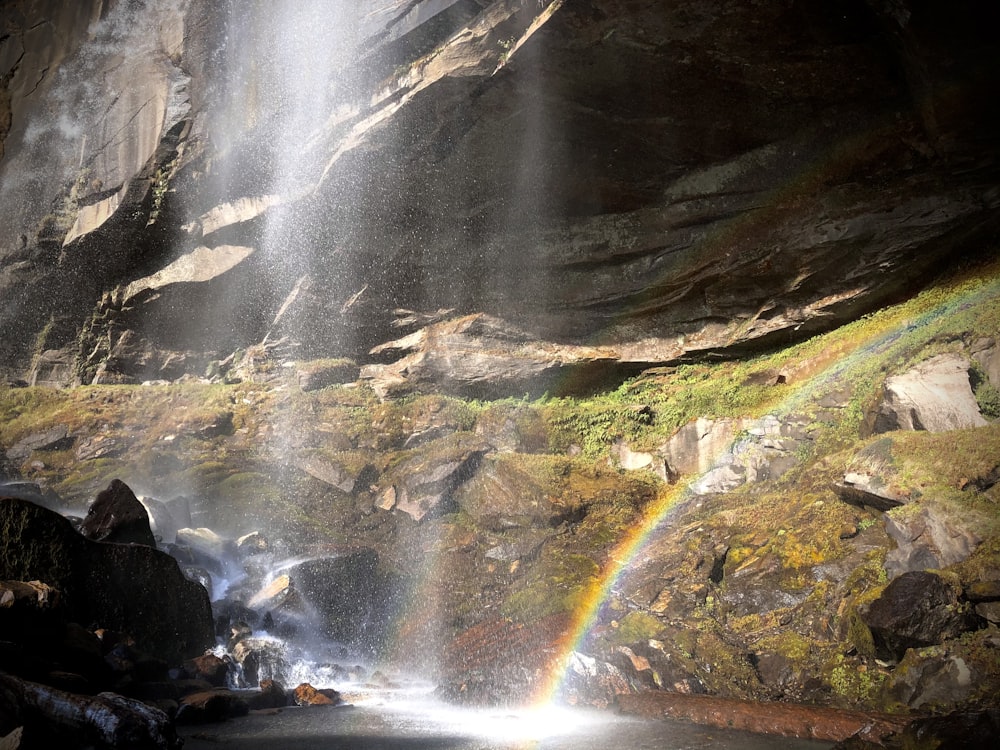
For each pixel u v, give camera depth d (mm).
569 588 11070
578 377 16719
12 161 21625
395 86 14703
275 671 9828
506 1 13031
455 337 17297
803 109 13711
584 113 14172
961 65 11812
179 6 19000
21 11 22359
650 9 12102
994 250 12781
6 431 17500
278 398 17594
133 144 19094
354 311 18141
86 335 20422
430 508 13992
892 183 13406
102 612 8711
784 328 14656
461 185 16000
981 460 8930
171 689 8148
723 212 14922
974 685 6805
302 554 12773
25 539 8141
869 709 7340
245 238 18531
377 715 8180
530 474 13984
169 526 13797
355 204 16859
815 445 11953
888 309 13508
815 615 8820
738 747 6582
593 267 16453
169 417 17344
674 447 14117
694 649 8906
